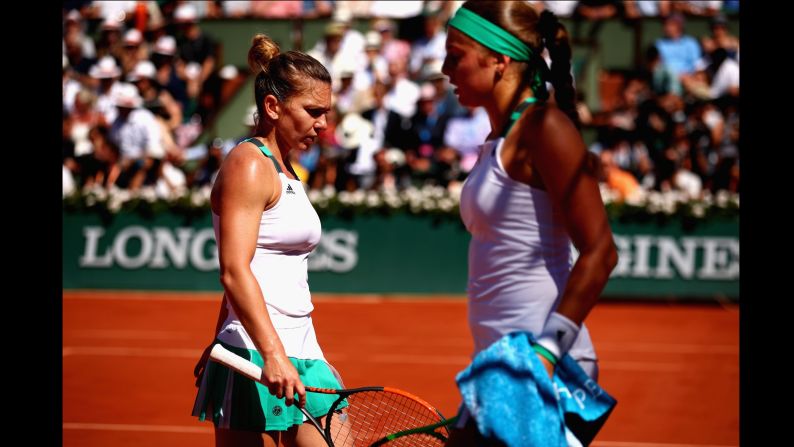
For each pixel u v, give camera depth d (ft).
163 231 142.82
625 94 155.84
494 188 29.19
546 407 27.12
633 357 97.45
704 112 150.71
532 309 29.12
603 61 165.89
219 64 167.73
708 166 148.15
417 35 164.35
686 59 162.30
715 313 128.16
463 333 110.83
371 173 147.43
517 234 29.12
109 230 143.54
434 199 140.46
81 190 144.87
